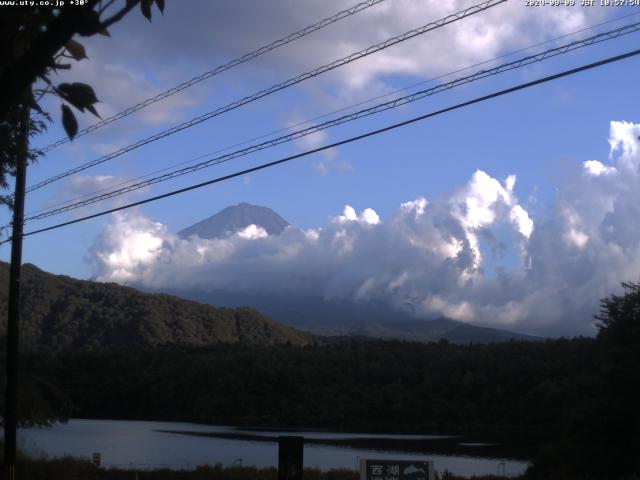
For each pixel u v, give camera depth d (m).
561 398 99.81
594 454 38.75
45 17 4.18
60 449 64.62
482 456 68.38
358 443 86.06
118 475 30.88
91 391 133.00
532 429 104.44
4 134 7.76
